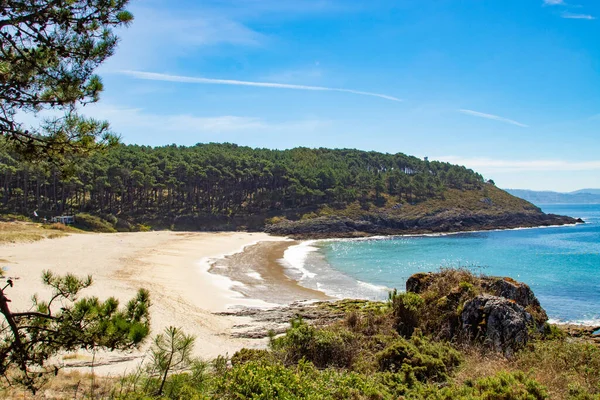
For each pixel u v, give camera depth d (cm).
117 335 504
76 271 2900
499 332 900
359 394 664
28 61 489
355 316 1150
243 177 10044
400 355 826
